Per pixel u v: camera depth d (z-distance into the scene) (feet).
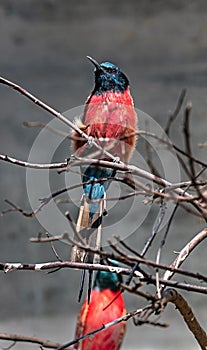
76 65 56.18
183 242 46.06
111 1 56.34
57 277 47.19
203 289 14.92
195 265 45.93
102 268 15.75
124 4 56.29
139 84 53.83
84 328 19.43
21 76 55.83
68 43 56.70
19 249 48.11
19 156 51.90
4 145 52.13
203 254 46.14
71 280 47.11
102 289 19.80
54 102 54.03
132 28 56.24
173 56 55.11
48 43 56.85
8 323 45.21
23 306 46.65
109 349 19.33
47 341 15.66
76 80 55.36
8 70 56.08
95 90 22.68
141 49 55.88
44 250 47.57
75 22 56.80
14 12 56.85
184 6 55.57
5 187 49.98
